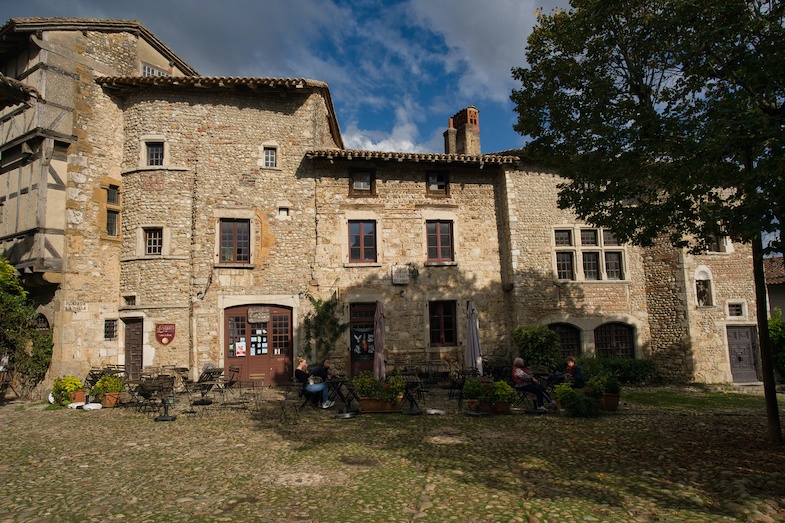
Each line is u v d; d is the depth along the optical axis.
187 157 15.16
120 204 15.09
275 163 15.82
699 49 7.04
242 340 14.91
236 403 11.45
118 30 15.63
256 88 15.46
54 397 11.98
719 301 16.39
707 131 6.75
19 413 11.12
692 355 15.84
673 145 7.46
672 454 6.93
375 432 8.56
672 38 7.48
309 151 15.16
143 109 15.20
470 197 16.75
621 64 8.62
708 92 7.61
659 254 16.62
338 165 16.03
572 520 4.73
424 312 15.85
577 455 6.95
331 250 15.67
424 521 4.77
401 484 5.85
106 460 7.00
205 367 14.24
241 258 15.27
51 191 13.64
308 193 15.78
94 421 9.83
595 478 5.94
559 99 8.98
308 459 6.95
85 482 6.06
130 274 14.66
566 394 9.97
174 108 15.30
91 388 11.86
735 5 6.55
